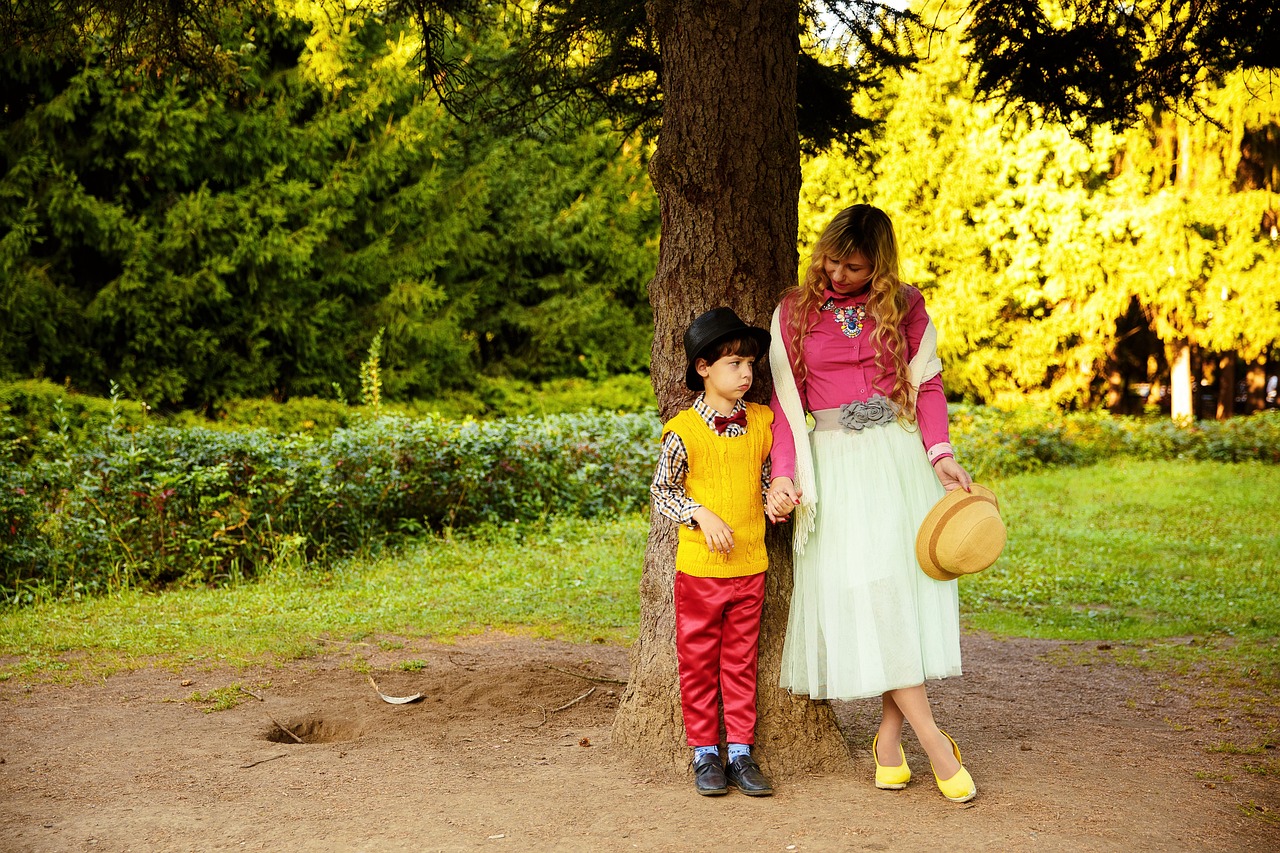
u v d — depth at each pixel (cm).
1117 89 503
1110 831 285
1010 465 1540
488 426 976
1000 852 268
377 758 351
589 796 311
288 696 445
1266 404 2462
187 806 305
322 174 1505
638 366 1986
